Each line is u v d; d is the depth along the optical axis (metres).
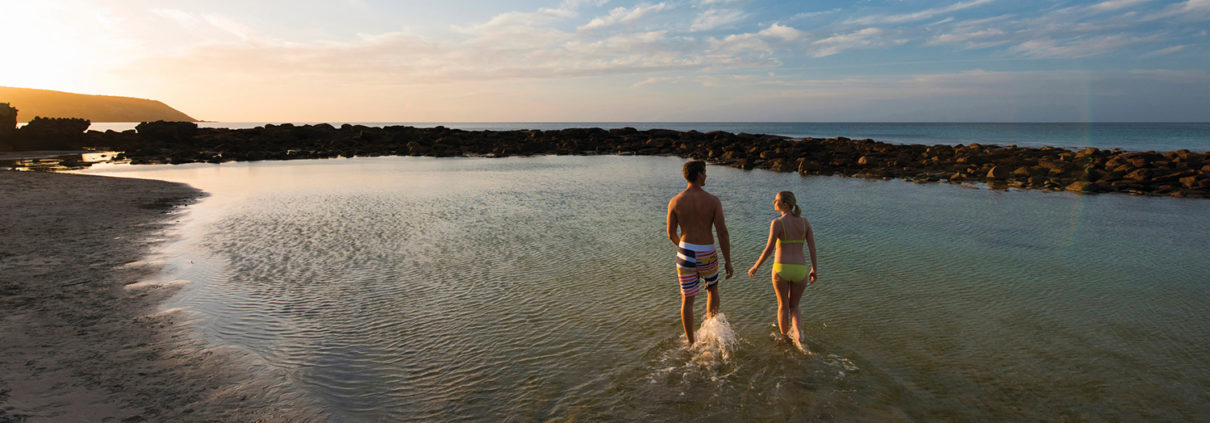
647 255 9.46
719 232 5.64
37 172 25.08
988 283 7.71
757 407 4.32
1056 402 4.37
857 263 8.88
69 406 4.06
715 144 48.44
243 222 12.83
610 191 19.94
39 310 6.27
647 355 5.32
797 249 5.57
